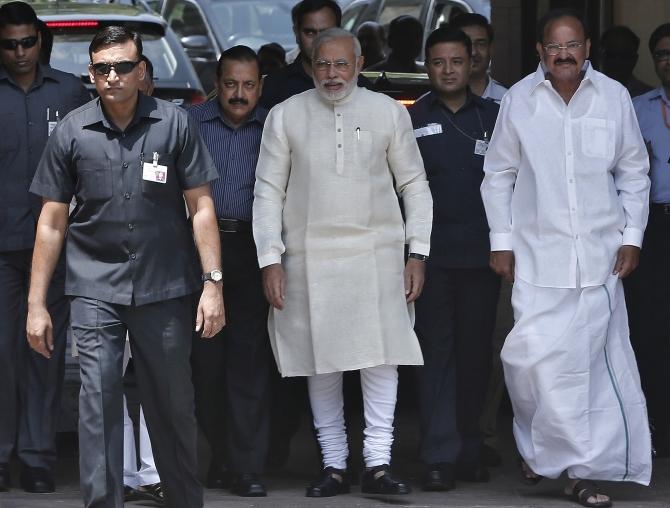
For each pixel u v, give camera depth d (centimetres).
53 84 2395
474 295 2403
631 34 2912
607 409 2270
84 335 1950
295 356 2273
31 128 2369
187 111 2191
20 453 2397
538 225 2258
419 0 4931
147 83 2430
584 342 2245
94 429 1927
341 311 2244
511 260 2297
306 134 2245
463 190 2386
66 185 1969
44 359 2395
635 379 2298
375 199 2250
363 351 2241
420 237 2275
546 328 2253
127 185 1945
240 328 2344
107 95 1914
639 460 2284
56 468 2595
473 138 2395
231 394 2361
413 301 2305
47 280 1970
